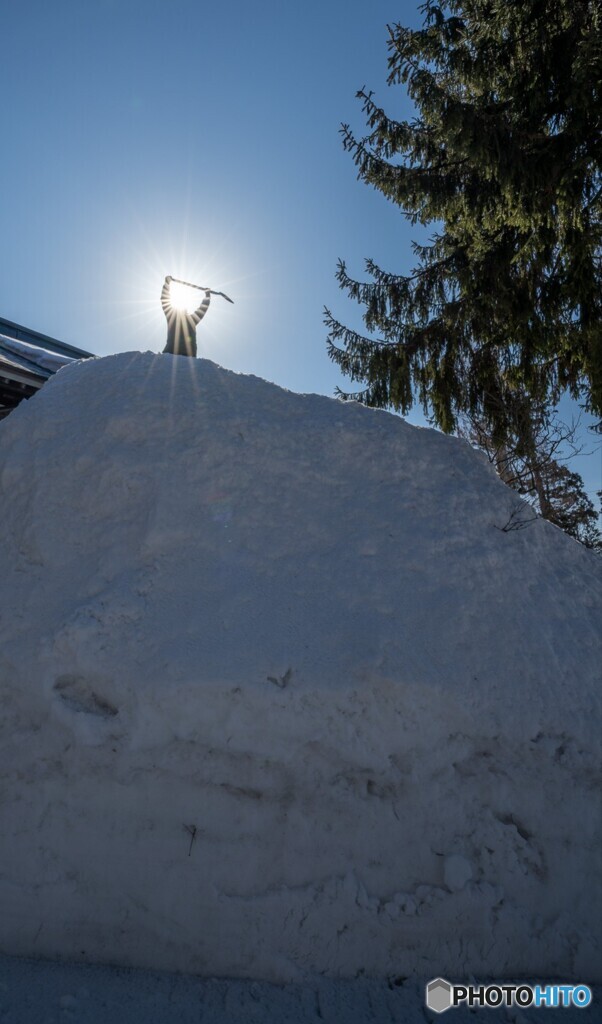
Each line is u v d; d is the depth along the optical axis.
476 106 8.91
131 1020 2.70
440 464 5.00
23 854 3.19
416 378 11.66
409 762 3.38
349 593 3.90
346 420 4.95
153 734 3.22
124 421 4.43
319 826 3.23
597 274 9.28
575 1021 2.93
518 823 3.41
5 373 7.52
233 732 3.23
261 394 4.96
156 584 3.76
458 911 3.17
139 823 3.17
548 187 8.32
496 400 10.62
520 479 9.41
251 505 4.22
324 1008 2.86
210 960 3.03
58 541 4.05
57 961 3.07
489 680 3.68
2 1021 2.63
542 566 4.67
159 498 4.08
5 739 3.38
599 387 9.38
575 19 8.07
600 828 3.46
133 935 3.08
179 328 5.98
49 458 4.44
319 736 3.30
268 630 3.59
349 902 3.12
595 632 4.35
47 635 3.51
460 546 4.40
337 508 4.40
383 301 11.66
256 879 3.13
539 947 3.21
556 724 3.64
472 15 9.79
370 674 3.42
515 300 9.70
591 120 7.93
